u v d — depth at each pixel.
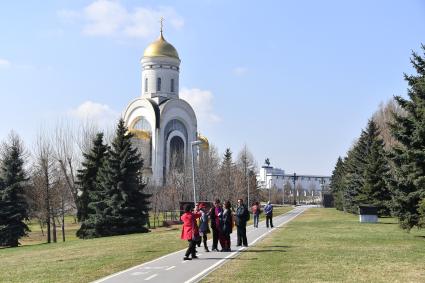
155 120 105.38
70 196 57.06
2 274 17.75
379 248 22.92
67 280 15.50
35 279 15.97
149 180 94.81
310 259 18.97
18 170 50.66
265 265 17.50
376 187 53.19
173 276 15.82
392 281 14.10
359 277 14.78
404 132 28.19
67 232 61.59
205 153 102.69
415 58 28.12
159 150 104.88
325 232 33.56
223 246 22.88
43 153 59.69
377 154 54.16
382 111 79.38
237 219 24.78
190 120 111.12
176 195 78.06
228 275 15.52
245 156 100.25
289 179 195.88
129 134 47.56
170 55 110.31
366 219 46.97
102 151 51.84
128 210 44.81
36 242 52.41
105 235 44.53
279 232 34.16
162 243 27.86
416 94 27.97
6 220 49.28
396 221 48.97
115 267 18.20
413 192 27.64
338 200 90.31
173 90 110.88
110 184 45.47
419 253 20.94
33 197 52.72
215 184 84.25
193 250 20.22
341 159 101.56
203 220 22.92
